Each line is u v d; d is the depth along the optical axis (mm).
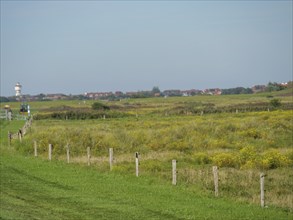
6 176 26078
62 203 18938
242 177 23375
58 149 38625
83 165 30047
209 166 28547
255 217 16375
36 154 36500
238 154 30703
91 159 32312
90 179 24797
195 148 37750
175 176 22781
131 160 31031
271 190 21062
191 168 27281
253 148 33906
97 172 27203
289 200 18891
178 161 30953
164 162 30422
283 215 16688
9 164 31250
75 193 21109
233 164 28781
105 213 17141
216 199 19531
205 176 23734
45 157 35250
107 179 24719
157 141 40312
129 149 38469
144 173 25891
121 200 19453
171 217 16516
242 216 16516
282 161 28250
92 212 17297
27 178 25469
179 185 22500
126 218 16375
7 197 20156
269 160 27859
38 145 39312
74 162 31516
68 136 41938
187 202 18953
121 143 39875
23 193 21156
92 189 21984
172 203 18766
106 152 37750
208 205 18344
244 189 21250
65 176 25938
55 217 16359
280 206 18172
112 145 39094
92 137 41156
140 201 19156
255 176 23812
